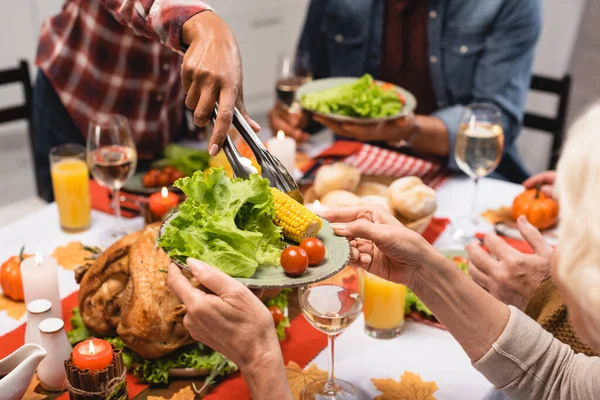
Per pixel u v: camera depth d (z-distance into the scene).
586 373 1.06
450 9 2.61
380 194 1.85
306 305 1.10
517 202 1.84
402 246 1.09
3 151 4.27
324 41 2.98
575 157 0.74
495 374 1.11
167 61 2.31
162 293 1.21
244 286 0.92
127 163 1.67
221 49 1.28
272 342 0.95
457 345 1.34
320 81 2.21
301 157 2.24
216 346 0.97
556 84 2.64
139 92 2.29
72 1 2.21
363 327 1.40
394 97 2.04
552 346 1.10
